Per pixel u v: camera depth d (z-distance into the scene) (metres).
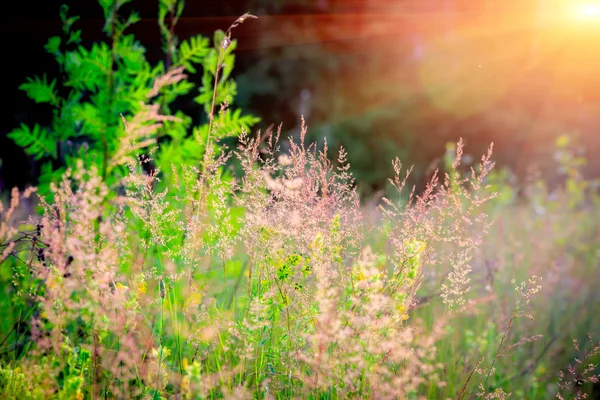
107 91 3.33
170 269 2.24
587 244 6.04
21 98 7.41
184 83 3.48
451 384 2.71
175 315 2.27
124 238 2.35
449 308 2.51
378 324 2.06
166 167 3.26
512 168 17.34
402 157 16.66
